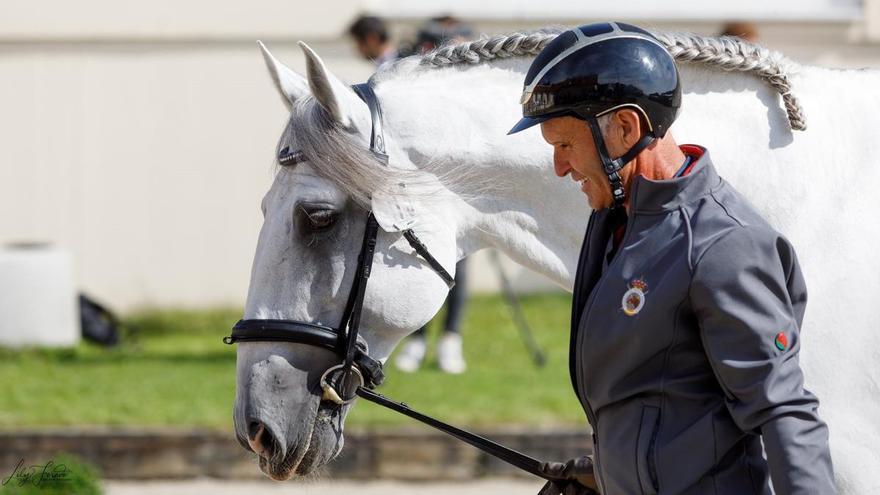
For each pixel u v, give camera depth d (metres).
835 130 6.61
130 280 22.42
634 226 5.36
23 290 18.23
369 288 6.46
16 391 15.00
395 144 6.61
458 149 6.67
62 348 18.02
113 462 13.32
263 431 6.41
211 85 22.42
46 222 22.28
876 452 6.07
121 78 22.31
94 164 22.33
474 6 22.39
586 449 13.16
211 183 22.48
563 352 17.48
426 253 6.52
